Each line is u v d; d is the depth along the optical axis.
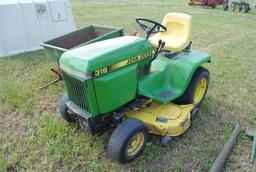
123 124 3.11
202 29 10.20
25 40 7.37
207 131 3.82
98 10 14.84
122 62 3.14
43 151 3.47
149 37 4.37
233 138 3.55
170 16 4.42
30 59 6.71
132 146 3.25
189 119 3.72
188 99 4.02
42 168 3.22
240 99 4.71
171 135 3.48
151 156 3.34
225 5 16.16
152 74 3.62
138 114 3.58
